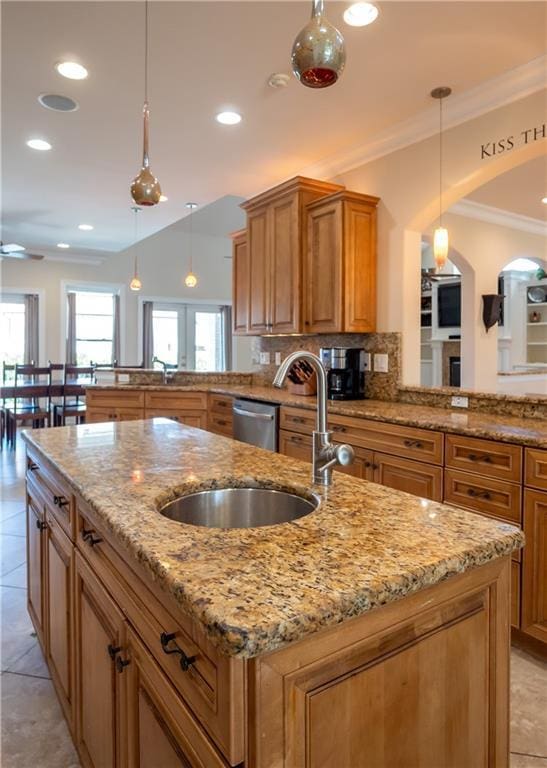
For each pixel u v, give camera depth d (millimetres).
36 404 7012
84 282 8438
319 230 3672
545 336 7750
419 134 3326
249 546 975
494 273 5375
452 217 4992
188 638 832
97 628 1291
